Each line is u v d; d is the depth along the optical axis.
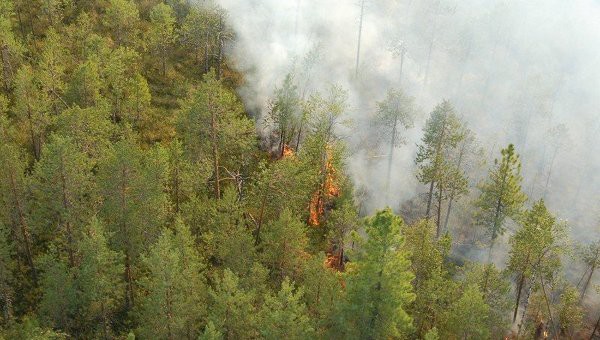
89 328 34.62
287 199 43.81
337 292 29.91
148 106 59.28
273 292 35.44
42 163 36.34
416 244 38.47
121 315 36.72
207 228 42.50
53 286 31.88
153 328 30.47
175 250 31.53
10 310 35.16
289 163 43.91
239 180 50.81
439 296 36.03
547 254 45.25
